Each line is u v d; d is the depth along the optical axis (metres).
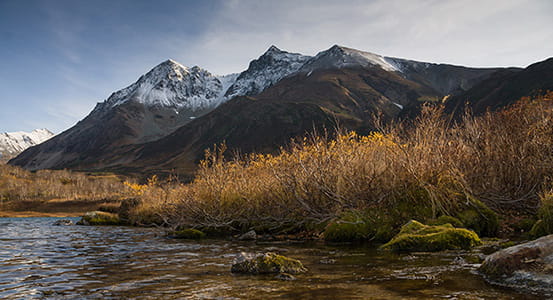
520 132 10.46
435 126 10.13
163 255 8.33
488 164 10.16
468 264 5.66
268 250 8.64
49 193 121.44
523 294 3.97
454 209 9.28
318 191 11.02
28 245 10.98
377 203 9.96
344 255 7.29
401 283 4.70
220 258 7.74
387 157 10.17
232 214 13.13
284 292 4.51
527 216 10.26
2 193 117.88
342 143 10.86
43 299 4.52
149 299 4.39
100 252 9.04
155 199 19.59
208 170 14.29
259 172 13.34
